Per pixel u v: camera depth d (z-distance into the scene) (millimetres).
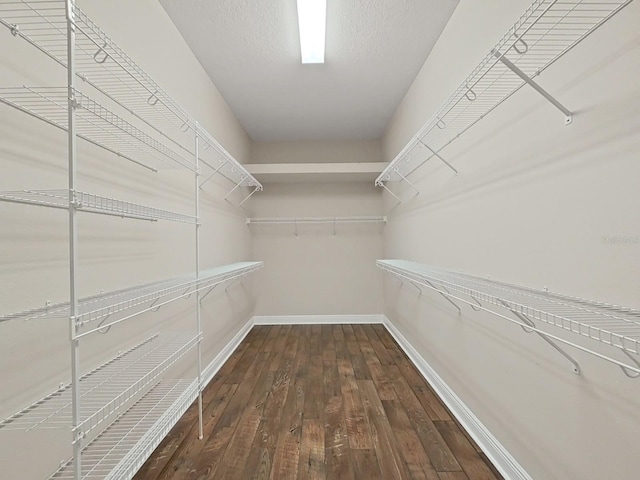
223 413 2123
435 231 2436
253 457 1680
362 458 1667
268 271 4512
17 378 1055
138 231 1750
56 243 1213
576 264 1118
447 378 2250
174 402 1638
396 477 1531
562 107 1149
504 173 1539
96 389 1264
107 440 1315
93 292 1401
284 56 2594
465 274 1920
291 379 2668
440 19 2180
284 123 3965
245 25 2236
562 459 1202
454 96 1441
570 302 1063
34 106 1134
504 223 1540
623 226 948
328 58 2625
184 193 2340
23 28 1095
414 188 2941
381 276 4508
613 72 973
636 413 923
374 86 3076
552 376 1250
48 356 1168
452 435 1867
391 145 3838
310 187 4500
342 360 3098
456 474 1550
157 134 2020
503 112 1545
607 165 998
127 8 1683
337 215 4500
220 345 3043
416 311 2955
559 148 1192
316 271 4520
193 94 2529
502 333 1581
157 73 1988
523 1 1347
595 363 1058
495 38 1584
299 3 2010
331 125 4047
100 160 1474
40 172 1154
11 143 1052
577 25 1094
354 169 3906
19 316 966
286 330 4199
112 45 1072
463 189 1963
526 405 1403
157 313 1941
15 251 1058
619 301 963
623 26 940
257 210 4512
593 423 1067
